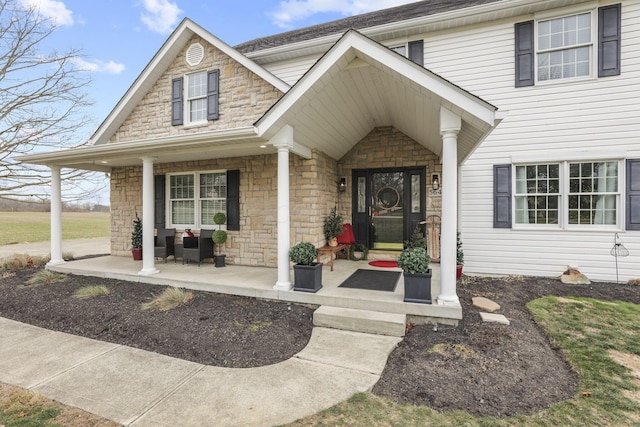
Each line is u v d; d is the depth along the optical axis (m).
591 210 6.30
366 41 4.01
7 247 12.20
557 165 6.49
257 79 6.73
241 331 3.86
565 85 6.29
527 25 6.44
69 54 9.73
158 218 7.86
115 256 8.43
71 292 5.52
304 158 6.25
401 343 3.62
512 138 6.67
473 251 7.05
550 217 6.58
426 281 4.15
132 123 7.86
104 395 2.68
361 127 6.89
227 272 6.22
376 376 2.92
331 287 5.00
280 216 4.96
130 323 4.19
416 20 6.87
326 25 9.66
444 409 2.45
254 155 6.83
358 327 3.97
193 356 3.40
